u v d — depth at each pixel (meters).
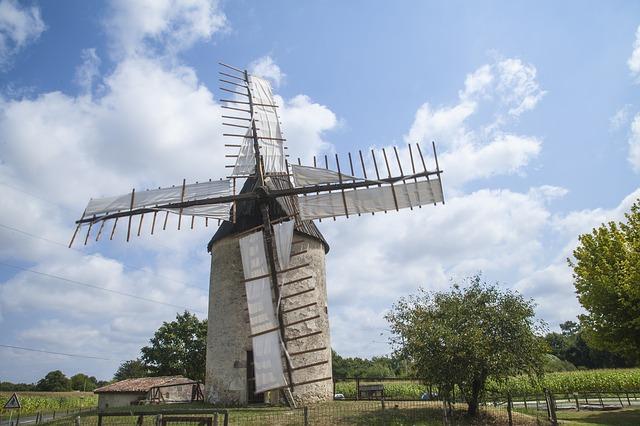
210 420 8.92
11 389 76.44
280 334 13.11
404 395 28.09
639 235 18.44
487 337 13.86
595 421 16.12
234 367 15.48
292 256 15.04
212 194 15.02
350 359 51.53
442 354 13.39
